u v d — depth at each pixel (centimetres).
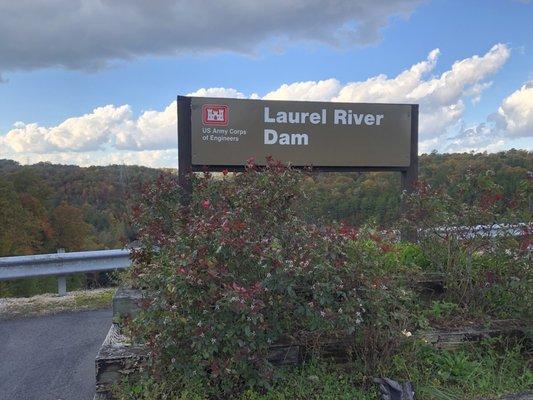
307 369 354
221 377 315
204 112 573
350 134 618
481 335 393
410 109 637
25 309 678
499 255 424
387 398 325
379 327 345
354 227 371
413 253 455
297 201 387
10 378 434
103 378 347
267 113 589
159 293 321
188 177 485
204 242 314
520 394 347
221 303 294
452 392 346
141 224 446
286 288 312
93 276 881
